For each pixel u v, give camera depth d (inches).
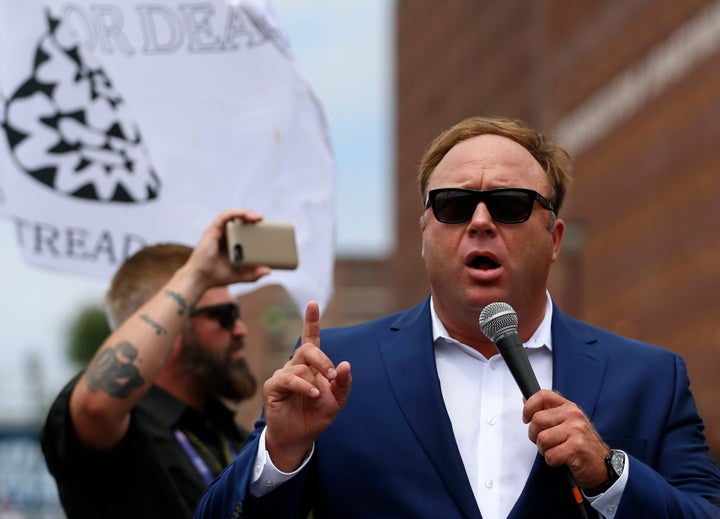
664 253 1913.1
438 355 143.4
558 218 148.7
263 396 131.3
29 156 203.5
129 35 207.2
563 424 126.0
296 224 208.8
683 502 130.0
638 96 2012.8
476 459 137.4
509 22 2881.4
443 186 142.5
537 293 142.6
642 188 1996.8
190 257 180.4
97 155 205.0
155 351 171.2
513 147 143.9
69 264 203.8
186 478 183.2
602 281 2144.4
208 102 207.9
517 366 129.0
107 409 168.7
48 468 174.1
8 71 203.8
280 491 132.5
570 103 2332.7
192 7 207.6
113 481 173.5
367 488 135.0
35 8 204.5
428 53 3624.5
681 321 1849.2
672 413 139.8
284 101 208.8
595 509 132.0
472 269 139.8
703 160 1782.7
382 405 138.3
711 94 1753.2
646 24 1978.3
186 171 206.8
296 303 208.8
